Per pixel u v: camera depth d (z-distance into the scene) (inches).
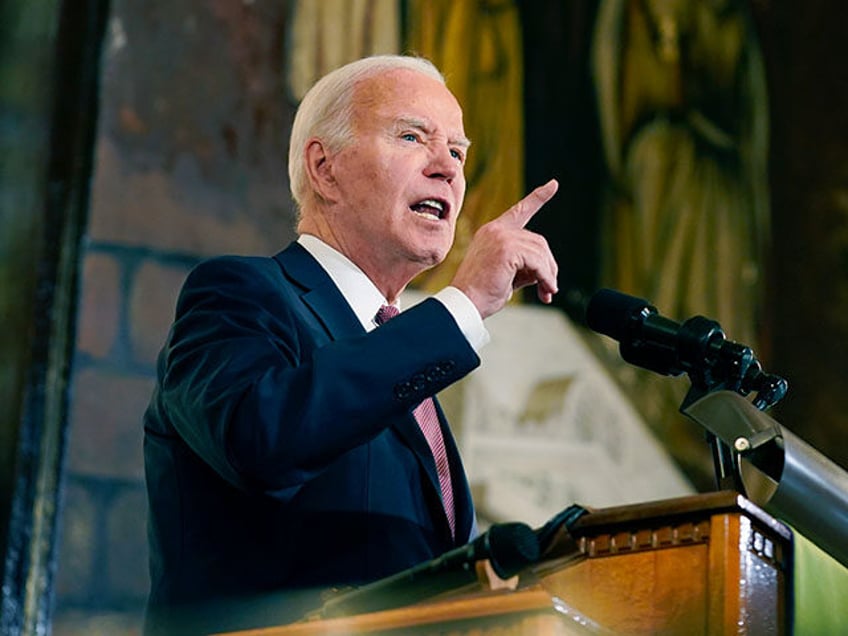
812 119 742.5
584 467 652.1
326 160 290.5
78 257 579.2
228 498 252.2
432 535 258.5
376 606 201.8
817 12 748.6
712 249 716.0
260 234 622.5
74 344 572.4
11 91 586.9
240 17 635.5
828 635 221.9
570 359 666.2
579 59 713.0
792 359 717.3
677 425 674.8
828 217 732.7
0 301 569.3
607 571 215.0
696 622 207.5
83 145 588.7
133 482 570.9
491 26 695.7
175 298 597.3
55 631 546.9
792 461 216.4
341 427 230.8
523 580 200.8
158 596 251.8
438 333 239.5
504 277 245.9
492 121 688.4
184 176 610.2
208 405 235.1
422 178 285.4
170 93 613.6
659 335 236.1
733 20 744.3
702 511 210.8
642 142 715.4
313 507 249.8
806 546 224.5
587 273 691.4
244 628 243.6
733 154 729.0
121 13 608.1
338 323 270.4
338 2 657.6
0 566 542.9
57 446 559.8
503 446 642.2
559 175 697.0
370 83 293.3
